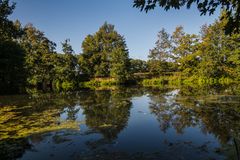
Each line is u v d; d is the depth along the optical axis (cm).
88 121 1445
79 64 6231
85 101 2395
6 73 3303
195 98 2288
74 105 2130
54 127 1303
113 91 3547
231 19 561
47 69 5069
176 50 5347
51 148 974
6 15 2691
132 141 1041
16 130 1245
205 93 2644
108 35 7125
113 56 5650
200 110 1662
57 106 2080
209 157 823
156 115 1578
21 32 3044
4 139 1098
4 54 3127
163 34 5947
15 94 3272
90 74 6512
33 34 4953
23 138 1108
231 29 567
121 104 2130
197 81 4541
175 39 5506
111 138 1092
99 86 4950
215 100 2075
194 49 5047
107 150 938
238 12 548
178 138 1058
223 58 4309
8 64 3134
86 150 945
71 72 5338
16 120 1488
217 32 4238
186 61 4912
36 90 3912
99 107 1991
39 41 5034
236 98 2131
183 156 848
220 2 559
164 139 1053
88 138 1097
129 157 863
